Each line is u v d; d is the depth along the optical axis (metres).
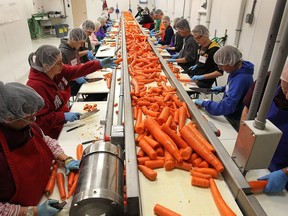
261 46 2.87
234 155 1.01
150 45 3.61
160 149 1.11
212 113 1.95
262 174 1.18
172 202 0.87
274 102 1.31
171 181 0.97
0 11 4.04
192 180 0.94
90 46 4.31
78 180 0.82
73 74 2.23
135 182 0.87
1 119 0.90
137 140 1.19
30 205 0.98
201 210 0.84
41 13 8.75
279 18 0.79
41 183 1.05
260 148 0.88
